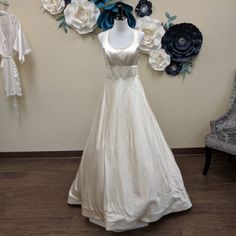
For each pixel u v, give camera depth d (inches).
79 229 72.7
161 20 97.4
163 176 71.8
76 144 112.7
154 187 68.9
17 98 107.0
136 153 68.2
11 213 79.7
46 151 113.6
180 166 103.5
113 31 69.8
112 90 70.7
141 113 71.2
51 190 90.9
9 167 107.2
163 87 104.8
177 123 109.4
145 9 95.1
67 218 77.0
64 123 110.1
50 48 101.0
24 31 99.0
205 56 101.3
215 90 105.3
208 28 98.2
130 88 70.3
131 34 69.7
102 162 68.5
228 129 92.7
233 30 98.4
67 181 96.1
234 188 88.5
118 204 66.9
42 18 97.7
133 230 71.6
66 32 98.9
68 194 85.7
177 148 112.7
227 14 96.7
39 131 111.3
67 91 106.0
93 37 99.2
